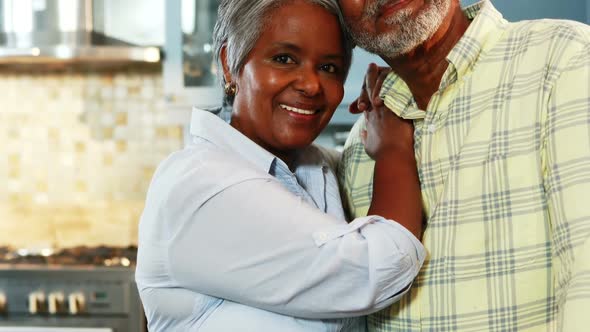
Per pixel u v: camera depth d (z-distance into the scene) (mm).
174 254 1204
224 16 1307
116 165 3666
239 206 1166
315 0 1225
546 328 1115
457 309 1162
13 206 3652
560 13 2758
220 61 1346
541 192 1114
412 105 1300
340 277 1133
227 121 1378
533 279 1117
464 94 1206
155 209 1239
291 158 1367
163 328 1282
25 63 3650
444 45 1235
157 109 3654
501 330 1134
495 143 1155
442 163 1219
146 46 3346
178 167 1245
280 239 1148
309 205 1184
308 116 1265
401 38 1181
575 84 1072
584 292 952
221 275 1180
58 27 3320
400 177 1246
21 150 3670
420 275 1201
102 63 3631
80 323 2953
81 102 3668
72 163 3670
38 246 3605
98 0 3354
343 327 1253
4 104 3660
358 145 1417
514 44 1187
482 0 1269
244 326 1192
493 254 1143
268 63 1249
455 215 1177
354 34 1224
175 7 3229
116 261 3168
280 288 1159
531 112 1125
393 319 1232
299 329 1188
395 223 1156
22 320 2959
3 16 3336
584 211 1004
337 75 1284
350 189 1414
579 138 1039
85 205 3648
